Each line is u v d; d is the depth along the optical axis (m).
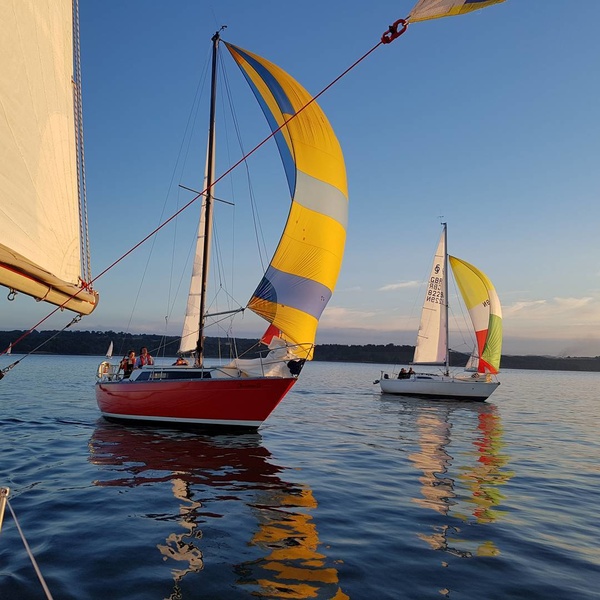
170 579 5.61
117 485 9.74
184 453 12.96
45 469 10.96
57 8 3.57
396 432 18.38
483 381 32.38
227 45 17.39
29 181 3.18
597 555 6.68
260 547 6.66
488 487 10.41
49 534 6.96
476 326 33.69
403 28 4.21
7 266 2.93
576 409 31.53
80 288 4.00
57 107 3.61
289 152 16.12
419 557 6.45
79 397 28.52
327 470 11.62
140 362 18.53
